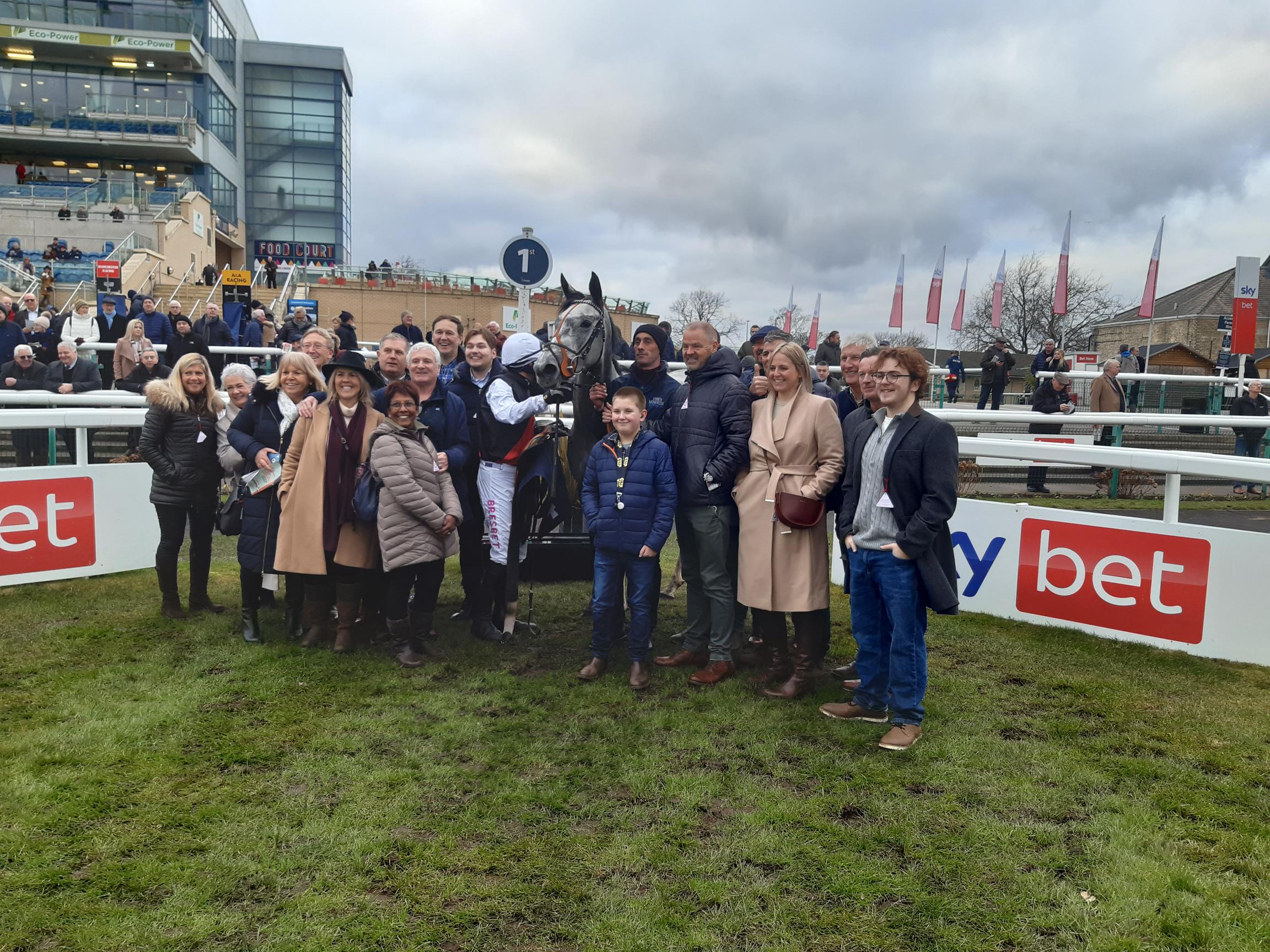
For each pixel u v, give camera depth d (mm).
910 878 2521
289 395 4547
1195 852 2643
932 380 15523
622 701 3938
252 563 4480
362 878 2508
